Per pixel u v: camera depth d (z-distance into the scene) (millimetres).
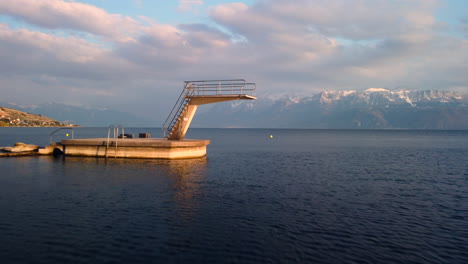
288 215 15391
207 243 11586
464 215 16000
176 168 28969
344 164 38438
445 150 66188
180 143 33656
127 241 11602
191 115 36250
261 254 10758
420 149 69250
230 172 29016
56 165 29703
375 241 12188
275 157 46562
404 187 23609
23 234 12086
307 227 13648
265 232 12875
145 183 22062
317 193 20828
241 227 13422
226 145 77875
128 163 31062
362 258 10609
